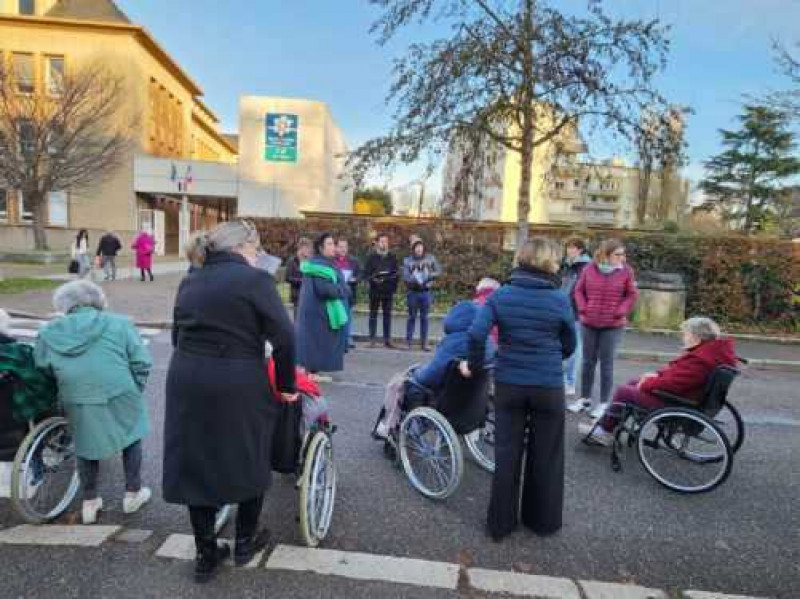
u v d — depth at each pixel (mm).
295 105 25938
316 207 26391
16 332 8227
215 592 2670
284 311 2656
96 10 27344
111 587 2686
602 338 5664
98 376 3131
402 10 10430
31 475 3232
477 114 10664
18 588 2658
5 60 23000
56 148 21094
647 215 28156
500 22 10125
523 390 3236
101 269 18062
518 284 3303
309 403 3352
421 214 15781
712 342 4199
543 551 3203
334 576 2842
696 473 4383
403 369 7449
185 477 2572
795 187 25438
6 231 27391
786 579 3041
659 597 2820
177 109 35156
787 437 5449
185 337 2605
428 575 2893
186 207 28391
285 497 3674
